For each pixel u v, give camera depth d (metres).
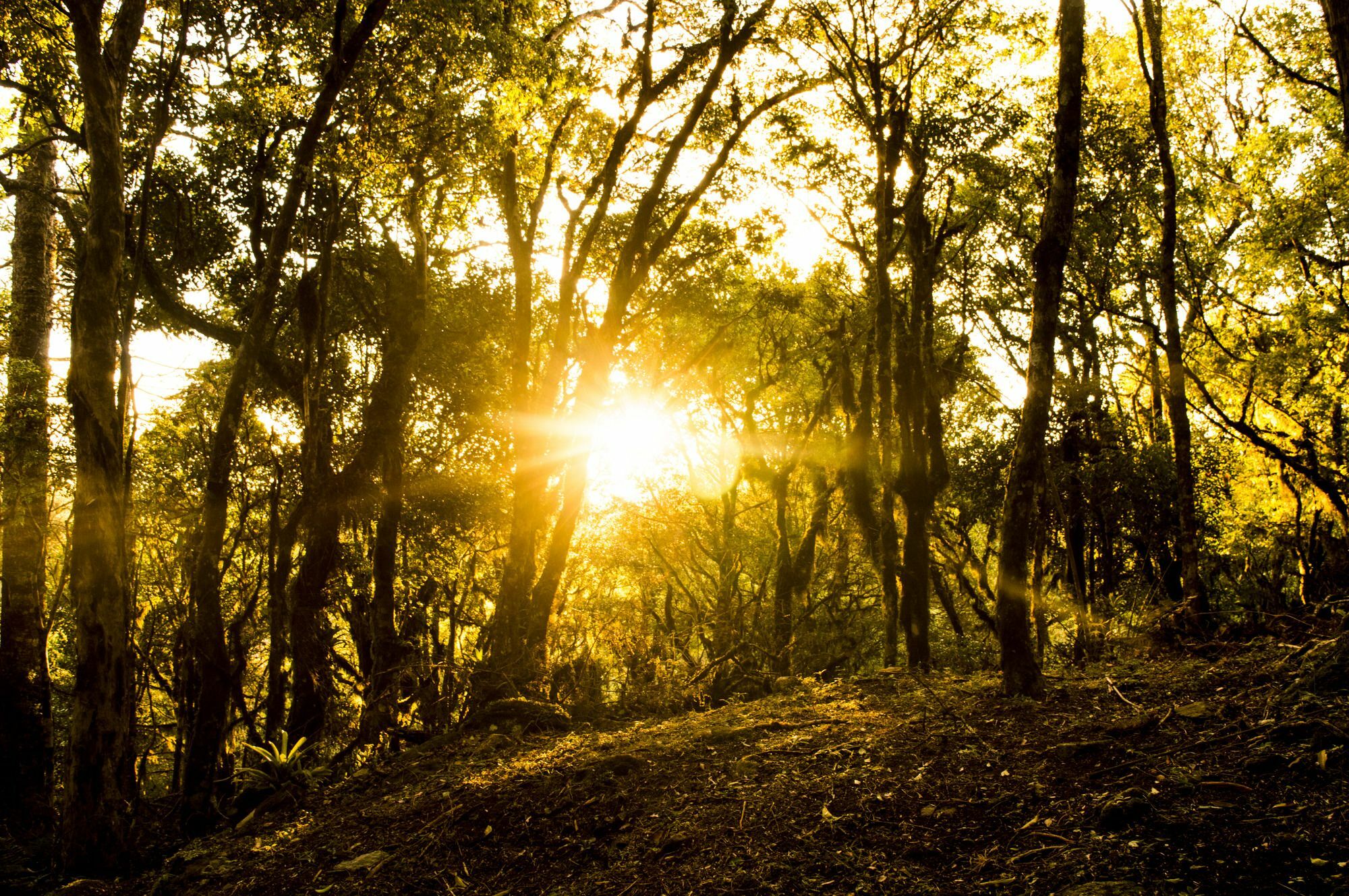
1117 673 7.79
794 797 5.86
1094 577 18.66
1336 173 15.63
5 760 12.67
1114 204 18.14
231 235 15.02
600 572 22.34
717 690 13.26
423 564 18.33
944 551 22.03
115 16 8.69
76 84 11.37
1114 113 17.89
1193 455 17.70
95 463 7.88
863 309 21.06
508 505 19.97
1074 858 4.27
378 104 12.60
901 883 4.48
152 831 9.27
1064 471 16.69
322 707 13.54
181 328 15.61
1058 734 6.02
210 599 9.98
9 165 13.63
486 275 20.53
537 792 7.02
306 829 7.58
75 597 7.87
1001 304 21.64
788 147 18.30
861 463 17.86
